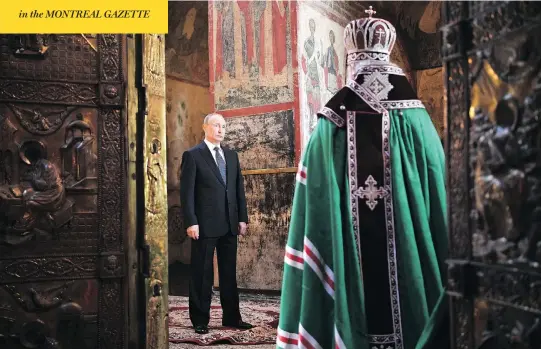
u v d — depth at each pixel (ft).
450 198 6.84
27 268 9.95
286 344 10.08
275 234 25.45
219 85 27.40
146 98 10.73
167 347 11.09
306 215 10.08
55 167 10.11
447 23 6.83
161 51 11.17
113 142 10.52
